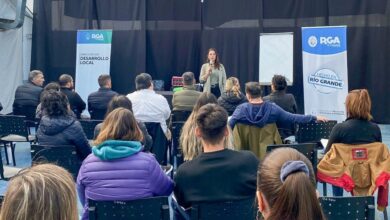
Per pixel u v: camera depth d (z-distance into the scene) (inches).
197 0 358.9
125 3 359.6
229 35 352.8
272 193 46.0
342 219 90.2
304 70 303.1
